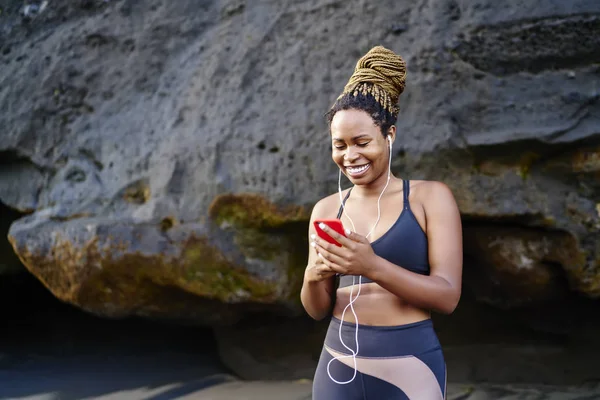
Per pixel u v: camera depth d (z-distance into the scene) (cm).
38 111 425
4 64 451
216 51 396
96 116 415
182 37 415
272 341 431
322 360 211
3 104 436
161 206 369
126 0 434
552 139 320
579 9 328
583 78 330
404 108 345
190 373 430
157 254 363
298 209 349
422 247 204
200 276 366
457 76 342
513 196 330
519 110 330
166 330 512
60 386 409
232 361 434
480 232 350
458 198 334
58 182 409
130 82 415
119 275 378
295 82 368
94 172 402
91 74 423
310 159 351
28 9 458
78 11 446
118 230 369
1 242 487
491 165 334
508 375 384
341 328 207
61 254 382
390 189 214
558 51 333
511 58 338
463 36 344
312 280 205
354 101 202
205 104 383
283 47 379
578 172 329
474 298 399
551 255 336
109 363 454
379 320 201
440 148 332
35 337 514
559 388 364
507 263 347
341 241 182
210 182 363
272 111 365
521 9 337
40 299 551
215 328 449
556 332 387
